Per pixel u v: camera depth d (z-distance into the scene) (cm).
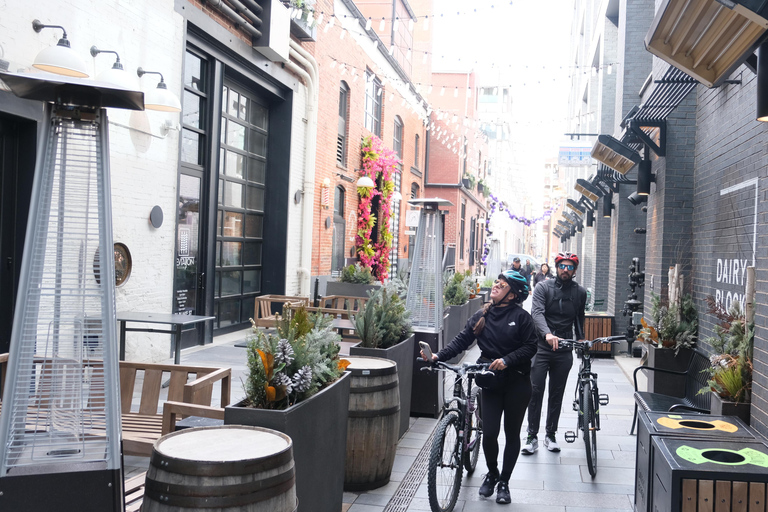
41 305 274
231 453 284
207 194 1123
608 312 1473
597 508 481
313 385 380
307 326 410
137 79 866
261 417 333
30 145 695
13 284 693
